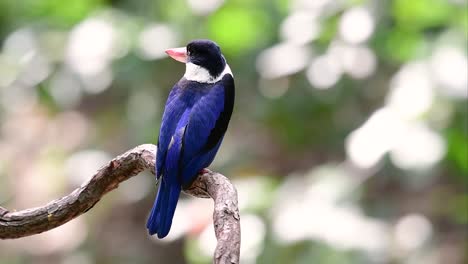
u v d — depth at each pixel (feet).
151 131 39.75
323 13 33.86
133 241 50.62
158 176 22.97
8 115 51.08
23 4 41.19
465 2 33.40
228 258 17.34
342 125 39.55
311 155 43.34
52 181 54.08
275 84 38.96
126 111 43.19
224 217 18.52
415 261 33.96
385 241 30.89
